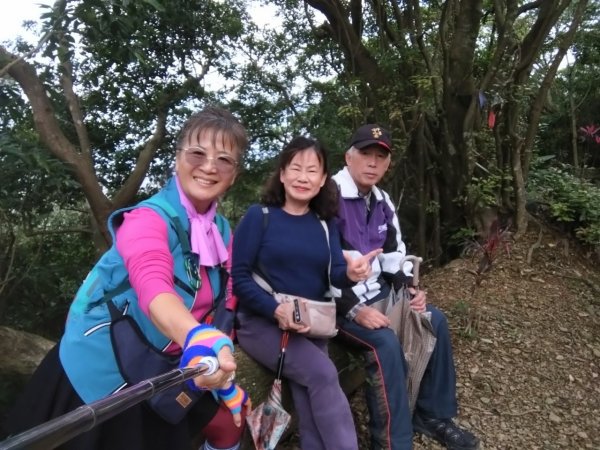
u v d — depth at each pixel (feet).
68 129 23.30
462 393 9.88
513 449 8.63
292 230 6.77
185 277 4.50
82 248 22.97
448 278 14.75
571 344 11.72
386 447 7.36
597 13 22.48
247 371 6.98
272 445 6.15
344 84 20.33
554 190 17.25
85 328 4.22
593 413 9.67
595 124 23.43
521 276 14.44
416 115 16.11
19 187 15.29
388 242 8.92
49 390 4.31
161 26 22.06
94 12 13.04
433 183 17.52
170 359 4.27
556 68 15.79
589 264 15.64
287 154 6.81
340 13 17.70
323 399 6.41
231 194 26.50
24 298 19.79
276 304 6.46
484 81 15.51
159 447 4.30
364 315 7.67
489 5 19.26
